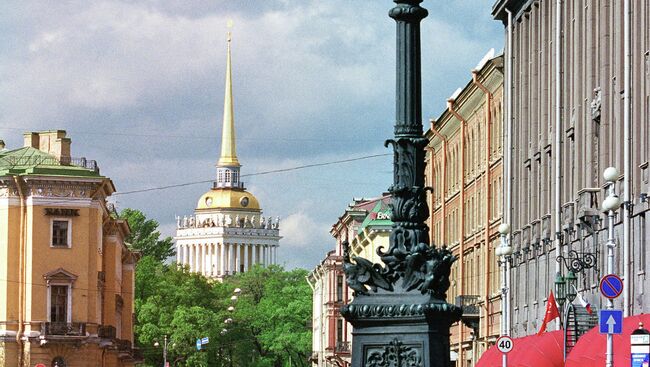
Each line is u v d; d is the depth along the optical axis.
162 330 181.75
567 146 70.75
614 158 61.69
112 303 152.25
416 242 25.62
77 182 138.25
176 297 191.88
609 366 45.66
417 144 25.84
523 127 80.81
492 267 91.19
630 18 58.69
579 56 68.19
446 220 110.69
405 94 25.86
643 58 57.59
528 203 80.06
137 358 174.62
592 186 65.00
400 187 25.81
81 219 138.75
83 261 138.62
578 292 65.44
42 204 137.88
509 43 84.06
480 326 93.94
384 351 25.16
